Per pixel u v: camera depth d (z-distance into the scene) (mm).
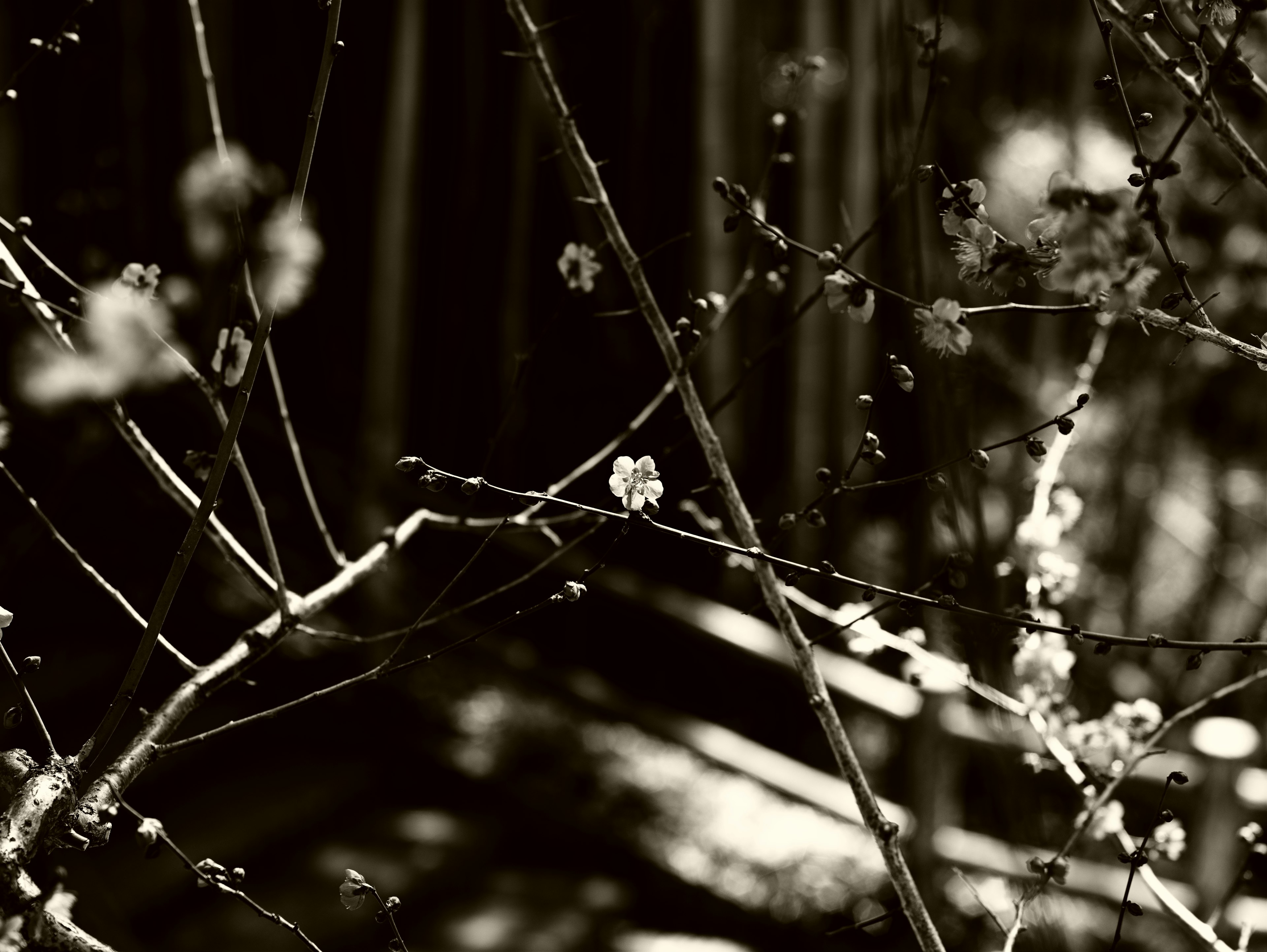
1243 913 3092
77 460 3102
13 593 3881
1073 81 5172
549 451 5730
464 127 5305
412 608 4543
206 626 4074
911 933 3703
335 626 4207
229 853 3180
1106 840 1963
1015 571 1823
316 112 866
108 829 883
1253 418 5805
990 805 3891
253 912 3094
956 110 5672
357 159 5293
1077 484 5312
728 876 4090
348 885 934
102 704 3609
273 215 1063
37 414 3430
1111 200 730
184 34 4512
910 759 3398
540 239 5664
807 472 5195
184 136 4602
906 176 1270
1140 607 5371
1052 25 5734
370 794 3947
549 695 4996
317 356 5422
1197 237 4898
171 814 3369
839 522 5207
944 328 960
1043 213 791
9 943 775
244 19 4984
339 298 5395
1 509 3912
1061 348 5145
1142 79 4562
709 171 5199
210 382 1239
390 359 4414
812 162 5113
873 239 5156
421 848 3641
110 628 4012
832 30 5492
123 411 1105
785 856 4184
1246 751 3033
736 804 4578
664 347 1231
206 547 4074
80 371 633
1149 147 3789
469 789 4156
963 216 900
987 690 1566
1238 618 5531
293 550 4332
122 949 2574
